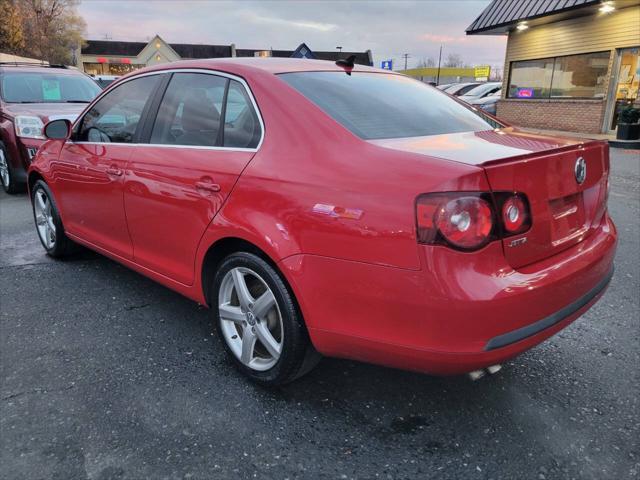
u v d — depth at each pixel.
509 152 2.19
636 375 2.80
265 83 2.68
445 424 2.42
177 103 3.12
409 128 2.59
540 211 2.14
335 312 2.21
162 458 2.18
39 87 8.05
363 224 2.06
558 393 2.65
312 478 2.09
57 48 59.97
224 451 2.23
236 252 2.62
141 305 3.69
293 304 2.40
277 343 2.55
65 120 4.00
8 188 7.49
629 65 15.02
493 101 20.48
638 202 6.80
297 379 2.71
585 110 16.47
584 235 2.49
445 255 1.91
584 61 16.47
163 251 3.13
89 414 2.46
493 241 1.96
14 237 5.34
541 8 16.20
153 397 2.60
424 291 1.94
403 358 2.10
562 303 2.19
